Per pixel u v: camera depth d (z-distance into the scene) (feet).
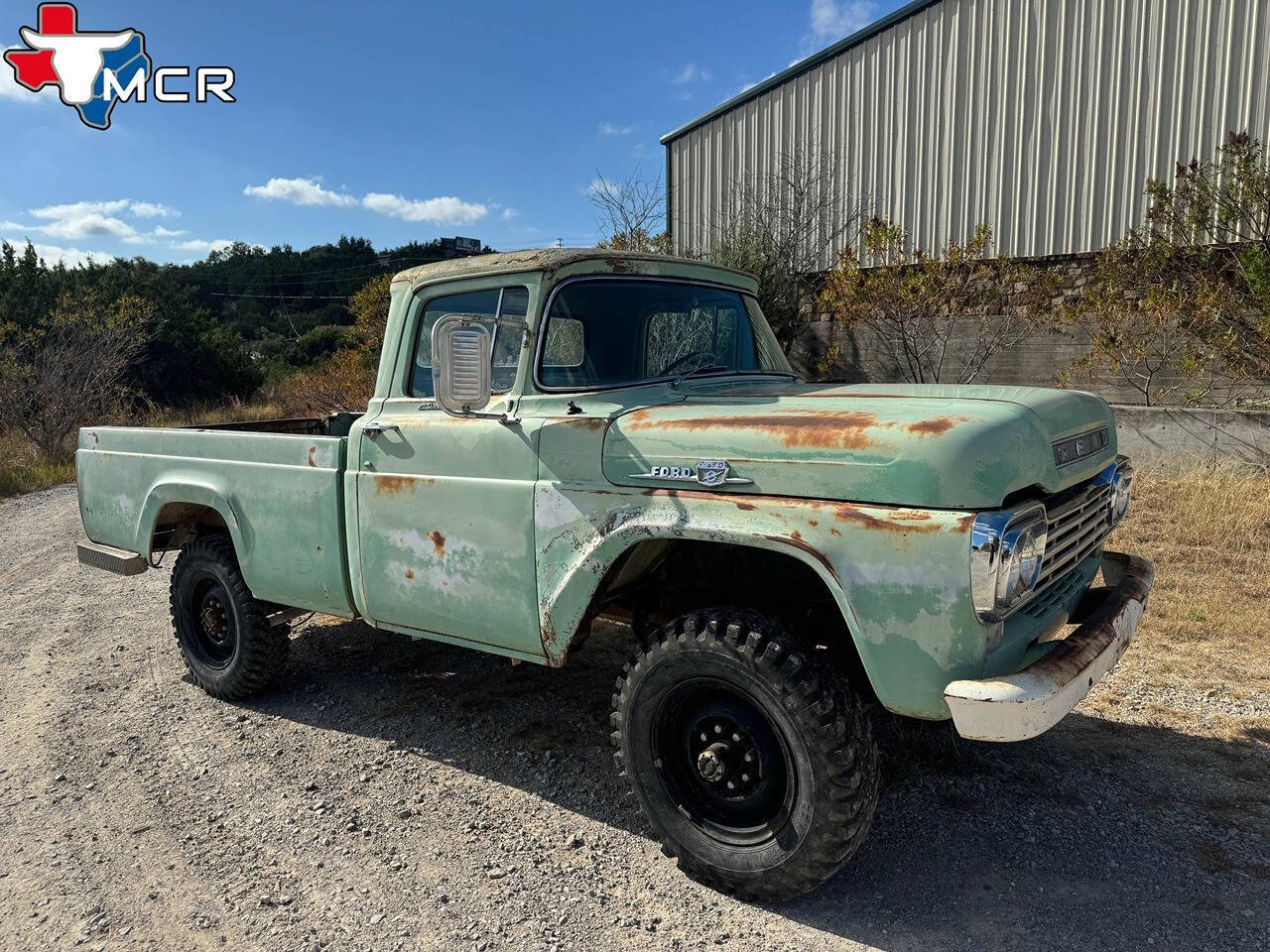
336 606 12.71
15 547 28.78
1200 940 8.09
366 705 14.49
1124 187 39.55
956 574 7.36
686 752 9.46
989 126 42.57
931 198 44.68
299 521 12.84
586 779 11.76
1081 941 8.15
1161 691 13.52
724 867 8.98
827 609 10.09
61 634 18.93
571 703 14.24
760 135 50.08
